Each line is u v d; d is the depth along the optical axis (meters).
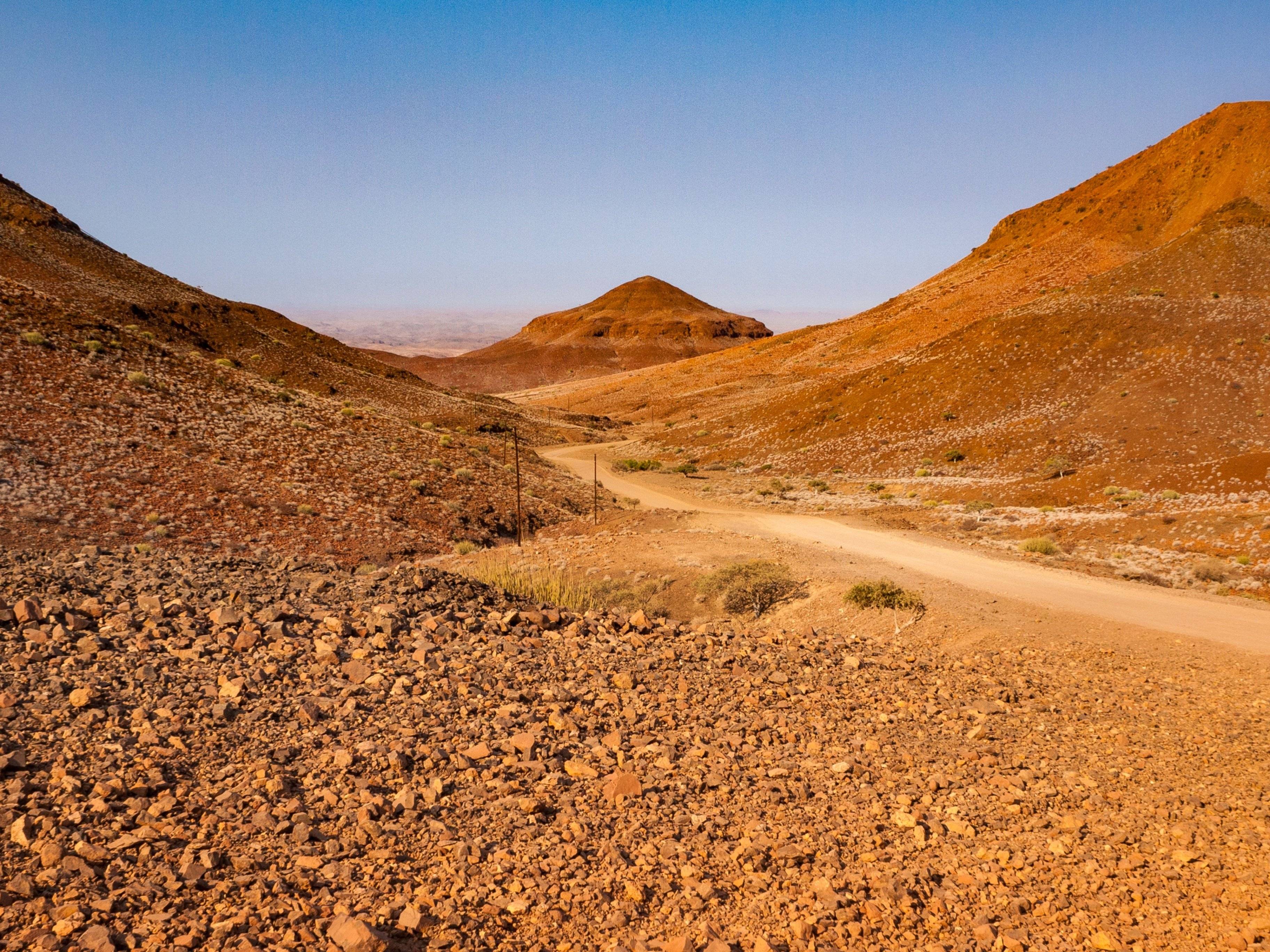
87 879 4.43
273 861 4.93
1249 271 81.75
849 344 151.00
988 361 80.31
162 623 8.70
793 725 8.68
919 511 50.56
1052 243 152.88
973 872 5.86
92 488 29.20
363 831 5.38
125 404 38.34
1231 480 45.22
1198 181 143.38
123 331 50.06
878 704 9.84
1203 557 29.23
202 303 89.31
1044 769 7.96
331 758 6.34
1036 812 6.93
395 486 41.22
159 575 10.92
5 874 4.38
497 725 7.41
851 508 55.00
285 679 7.76
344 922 4.28
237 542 29.11
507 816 5.87
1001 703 10.16
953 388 79.44
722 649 11.77
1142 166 163.12
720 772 7.18
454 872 5.09
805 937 4.83
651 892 5.16
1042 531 37.69
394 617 9.99
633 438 112.88
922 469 66.88
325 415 52.38
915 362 88.75
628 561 26.53
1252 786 7.64
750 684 9.99
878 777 7.49
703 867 5.53
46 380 37.22
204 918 4.28
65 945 3.90
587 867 5.34
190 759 6.03
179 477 32.97
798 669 11.05
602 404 154.75
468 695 8.07
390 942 4.27
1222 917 5.41
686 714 8.65
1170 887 5.79
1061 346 77.12
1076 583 22.78
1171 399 62.69
